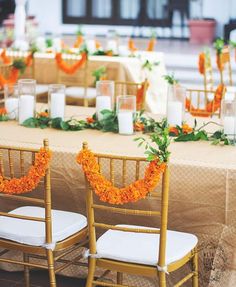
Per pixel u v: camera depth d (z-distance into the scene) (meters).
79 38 8.26
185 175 3.33
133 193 3.03
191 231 3.42
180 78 11.44
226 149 3.59
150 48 8.09
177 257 3.09
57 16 16.45
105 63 6.77
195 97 8.58
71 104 6.75
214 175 3.29
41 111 4.56
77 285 3.86
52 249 3.27
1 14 15.75
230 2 15.70
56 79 6.95
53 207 3.71
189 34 15.65
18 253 3.94
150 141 3.75
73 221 3.42
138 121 4.04
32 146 3.67
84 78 6.66
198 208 3.37
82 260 3.78
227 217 3.33
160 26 16.23
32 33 8.12
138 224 3.57
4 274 3.98
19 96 4.14
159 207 3.49
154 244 3.18
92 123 4.06
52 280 3.30
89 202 3.12
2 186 3.26
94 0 16.53
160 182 3.38
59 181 3.60
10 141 3.75
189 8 16.05
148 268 3.07
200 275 3.44
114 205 3.57
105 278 3.64
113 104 4.25
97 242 3.21
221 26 15.84
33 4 16.34
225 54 6.85
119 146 3.65
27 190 3.22
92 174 3.07
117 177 3.48
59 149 3.57
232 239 3.34
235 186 3.27
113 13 16.48
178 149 3.57
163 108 7.05
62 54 7.07
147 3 16.25
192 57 12.75
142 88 5.01
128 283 3.66
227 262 3.36
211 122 3.98
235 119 3.71
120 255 3.10
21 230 3.34
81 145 3.66
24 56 7.24
